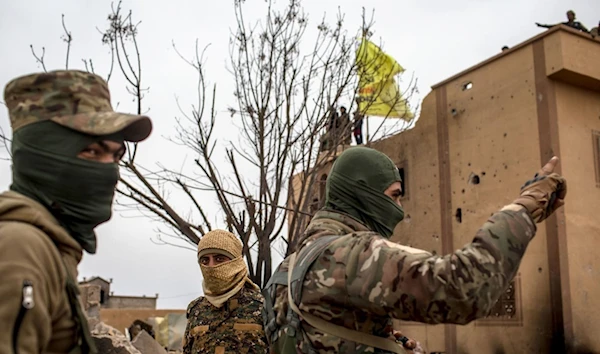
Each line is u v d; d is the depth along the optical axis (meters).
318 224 2.43
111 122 1.76
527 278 10.54
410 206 13.16
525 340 10.36
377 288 1.99
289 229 7.92
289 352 2.26
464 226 11.82
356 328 2.12
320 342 2.13
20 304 1.46
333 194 2.52
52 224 1.67
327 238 2.26
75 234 1.78
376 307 2.01
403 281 1.95
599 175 10.85
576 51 10.66
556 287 10.05
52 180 1.71
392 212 2.48
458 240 11.89
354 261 2.07
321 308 2.12
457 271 1.89
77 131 1.74
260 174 7.84
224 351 4.21
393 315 2.01
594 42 10.92
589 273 10.32
